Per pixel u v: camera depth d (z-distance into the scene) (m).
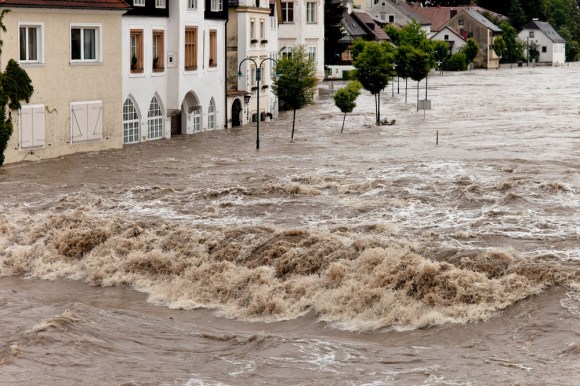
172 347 33.03
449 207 50.28
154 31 84.69
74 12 73.38
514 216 47.00
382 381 29.17
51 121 72.31
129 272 43.47
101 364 31.05
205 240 44.78
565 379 28.72
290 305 38.00
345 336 34.56
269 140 85.00
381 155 71.62
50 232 48.00
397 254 39.00
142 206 53.59
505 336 32.88
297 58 88.06
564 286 35.56
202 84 91.62
